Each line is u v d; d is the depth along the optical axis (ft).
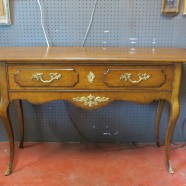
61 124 5.80
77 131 5.86
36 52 4.30
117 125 5.83
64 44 5.25
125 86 4.10
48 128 5.83
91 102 4.18
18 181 4.49
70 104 5.63
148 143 5.93
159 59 3.83
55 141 5.93
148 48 5.09
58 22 5.10
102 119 5.77
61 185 4.41
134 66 4.00
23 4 4.96
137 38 5.24
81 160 5.19
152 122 5.82
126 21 5.12
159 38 5.25
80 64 3.94
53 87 4.08
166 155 4.79
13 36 5.16
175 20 5.13
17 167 4.89
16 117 5.68
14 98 4.14
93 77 4.03
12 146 4.64
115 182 4.50
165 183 4.50
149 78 4.06
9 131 4.51
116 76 4.03
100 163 5.08
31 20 5.07
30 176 4.64
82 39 5.23
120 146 5.79
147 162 5.14
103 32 5.19
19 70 3.94
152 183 4.49
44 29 5.14
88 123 5.79
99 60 3.80
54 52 4.33
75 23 5.11
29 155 5.33
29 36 5.18
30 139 5.90
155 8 5.04
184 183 4.50
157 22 5.14
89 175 4.69
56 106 5.65
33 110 5.66
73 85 4.07
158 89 4.16
